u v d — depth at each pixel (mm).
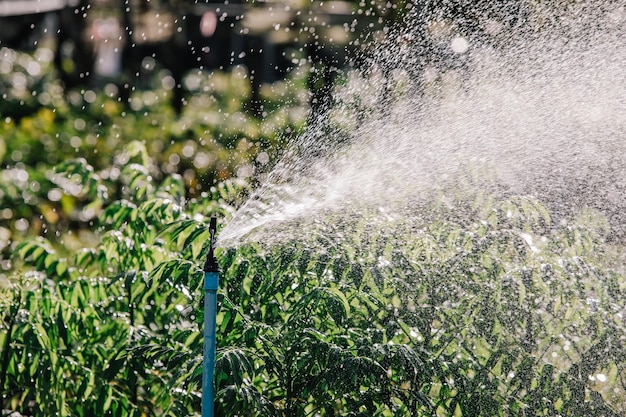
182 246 5680
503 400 4715
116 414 5020
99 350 5164
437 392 4844
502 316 4906
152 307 5543
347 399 4668
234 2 15508
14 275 5555
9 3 17891
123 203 5453
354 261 4844
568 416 4750
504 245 5094
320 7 13219
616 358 4906
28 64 14094
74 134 11648
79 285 5129
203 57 17953
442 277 4984
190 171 10820
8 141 11086
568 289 4918
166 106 12758
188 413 4645
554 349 5062
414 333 4742
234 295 4887
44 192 9766
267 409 4371
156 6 16125
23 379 5172
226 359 4242
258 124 11508
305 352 4664
